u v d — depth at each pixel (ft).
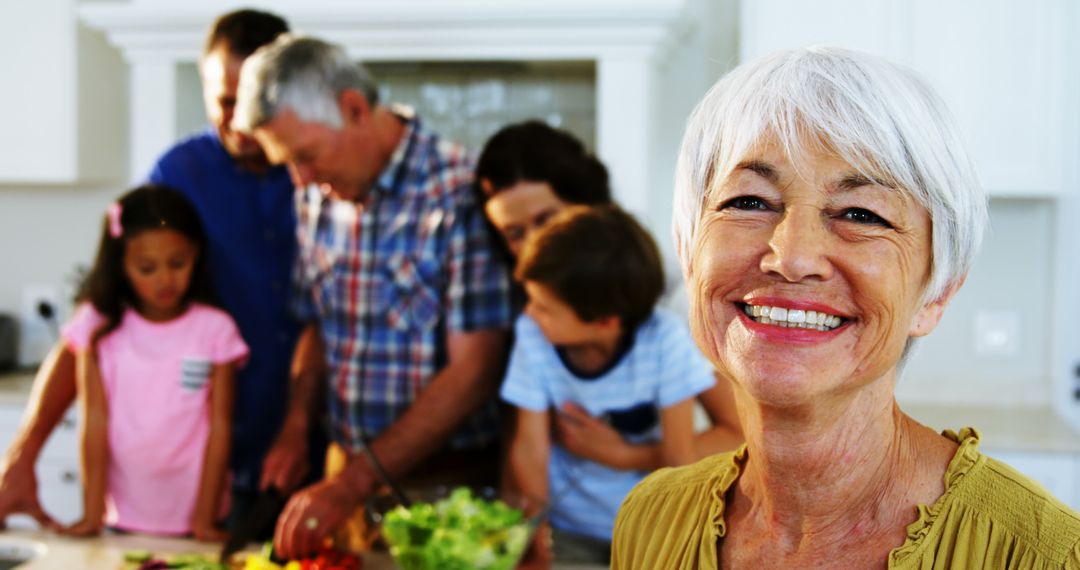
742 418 2.62
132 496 6.82
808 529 2.57
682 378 5.70
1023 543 2.28
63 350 6.97
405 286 6.70
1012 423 9.07
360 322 6.90
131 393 6.79
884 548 2.47
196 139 7.64
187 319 6.92
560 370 5.95
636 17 8.58
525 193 6.13
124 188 11.27
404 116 6.79
